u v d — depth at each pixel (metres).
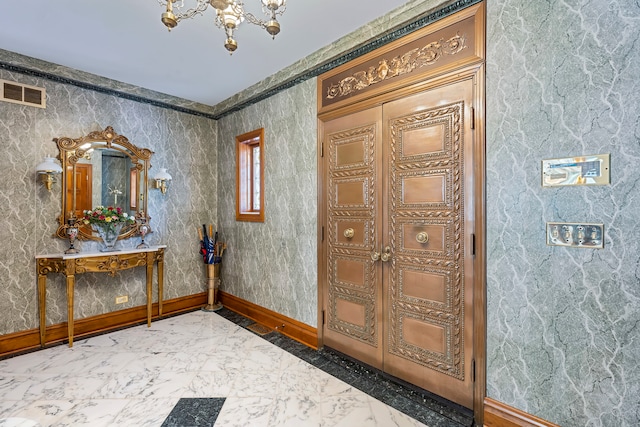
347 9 2.26
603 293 1.50
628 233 1.43
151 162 3.81
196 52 2.88
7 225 2.86
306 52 2.91
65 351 2.88
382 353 2.45
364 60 2.54
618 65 1.45
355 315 2.65
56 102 3.13
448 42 2.05
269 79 3.41
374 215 2.49
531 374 1.71
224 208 4.27
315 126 2.96
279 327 3.35
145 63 3.09
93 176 3.36
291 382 2.38
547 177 1.65
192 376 2.46
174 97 4.00
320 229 2.92
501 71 1.80
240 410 2.04
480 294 1.90
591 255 1.53
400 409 2.05
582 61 1.54
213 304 4.15
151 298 3.53
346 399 2.16
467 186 1.96
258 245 3.66
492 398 1.86
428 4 2.09
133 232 3.63
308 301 3.06
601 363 1.51
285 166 3.29
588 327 1.54
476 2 1.91
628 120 1.43
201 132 4.28
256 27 2.47
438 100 2.09
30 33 2.54
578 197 1.56
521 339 1.75
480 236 1.89
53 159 3.01
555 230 1.63
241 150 4.01
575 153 1.57
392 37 2.32
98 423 1.91
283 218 3.32
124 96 3.58
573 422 1.59
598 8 1.50
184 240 4.11
